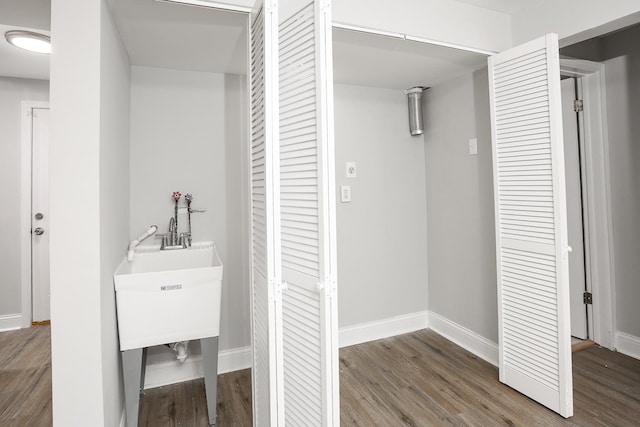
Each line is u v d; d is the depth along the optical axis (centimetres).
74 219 140
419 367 261
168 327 188
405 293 326
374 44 218
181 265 237
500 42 239
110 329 163
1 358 277
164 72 246
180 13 172
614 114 265
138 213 241
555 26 217
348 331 303
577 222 287
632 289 261
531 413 203
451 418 201
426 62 251
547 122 199
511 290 225
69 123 140
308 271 150
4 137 325
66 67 140
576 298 291
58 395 140
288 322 162
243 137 265
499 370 238
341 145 299
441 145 310
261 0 151
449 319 310
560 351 197
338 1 192
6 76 322
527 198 212
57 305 139
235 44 208
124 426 192
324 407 144
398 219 322
